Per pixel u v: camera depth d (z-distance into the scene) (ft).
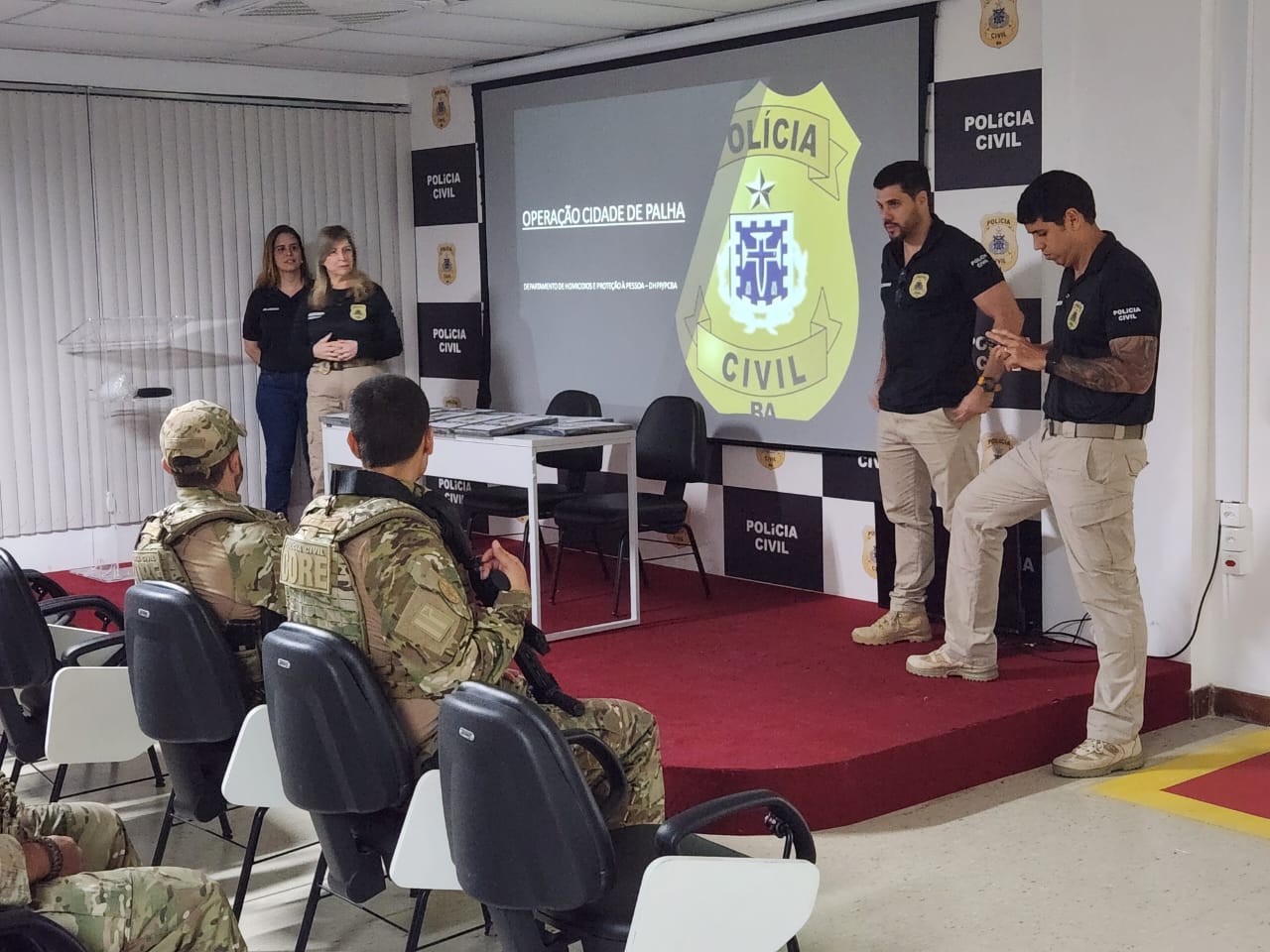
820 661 15.83
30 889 7.27
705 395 20.44
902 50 17.29
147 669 10.42
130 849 8.95
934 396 15.66
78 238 22.16
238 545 10.68
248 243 23.77
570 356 22.56
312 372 22.45
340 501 8.91
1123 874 11.28
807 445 19.13
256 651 10.72
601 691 14.82
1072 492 13.15
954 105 16.93
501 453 16.96
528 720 7.02
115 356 22.58
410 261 25.57
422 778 8.33
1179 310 14.69
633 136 20.92
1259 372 14.53
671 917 7.25
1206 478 15.01
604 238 21.62
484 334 23.99
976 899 10.89
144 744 12.01
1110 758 13.50
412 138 25.21
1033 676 15.01
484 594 9.07
